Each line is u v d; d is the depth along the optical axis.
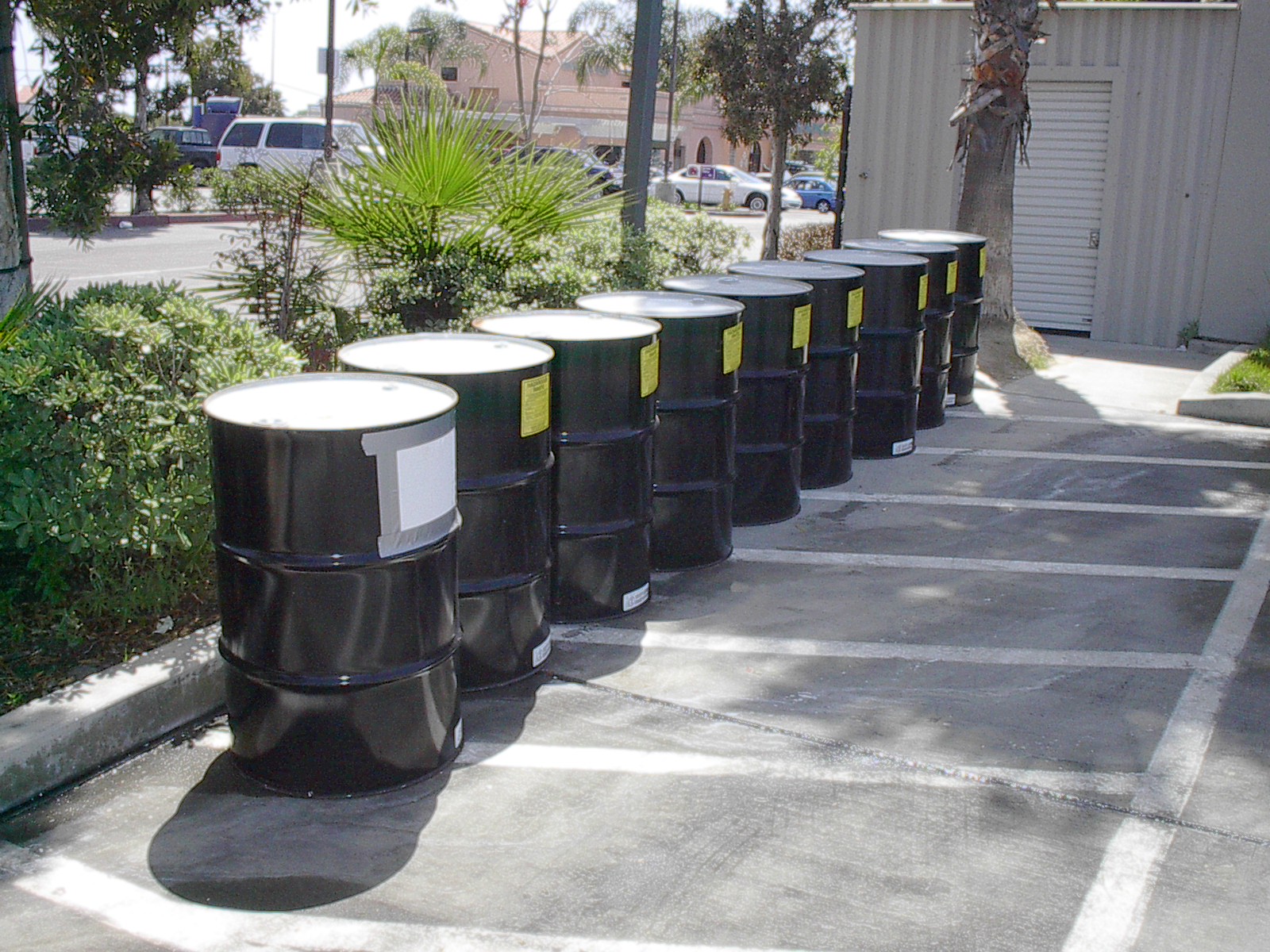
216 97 43.03
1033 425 9.81
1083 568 6.52
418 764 4.20
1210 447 9.19
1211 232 13.45
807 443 7.80
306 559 3.90
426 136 8.10
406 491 3.96
